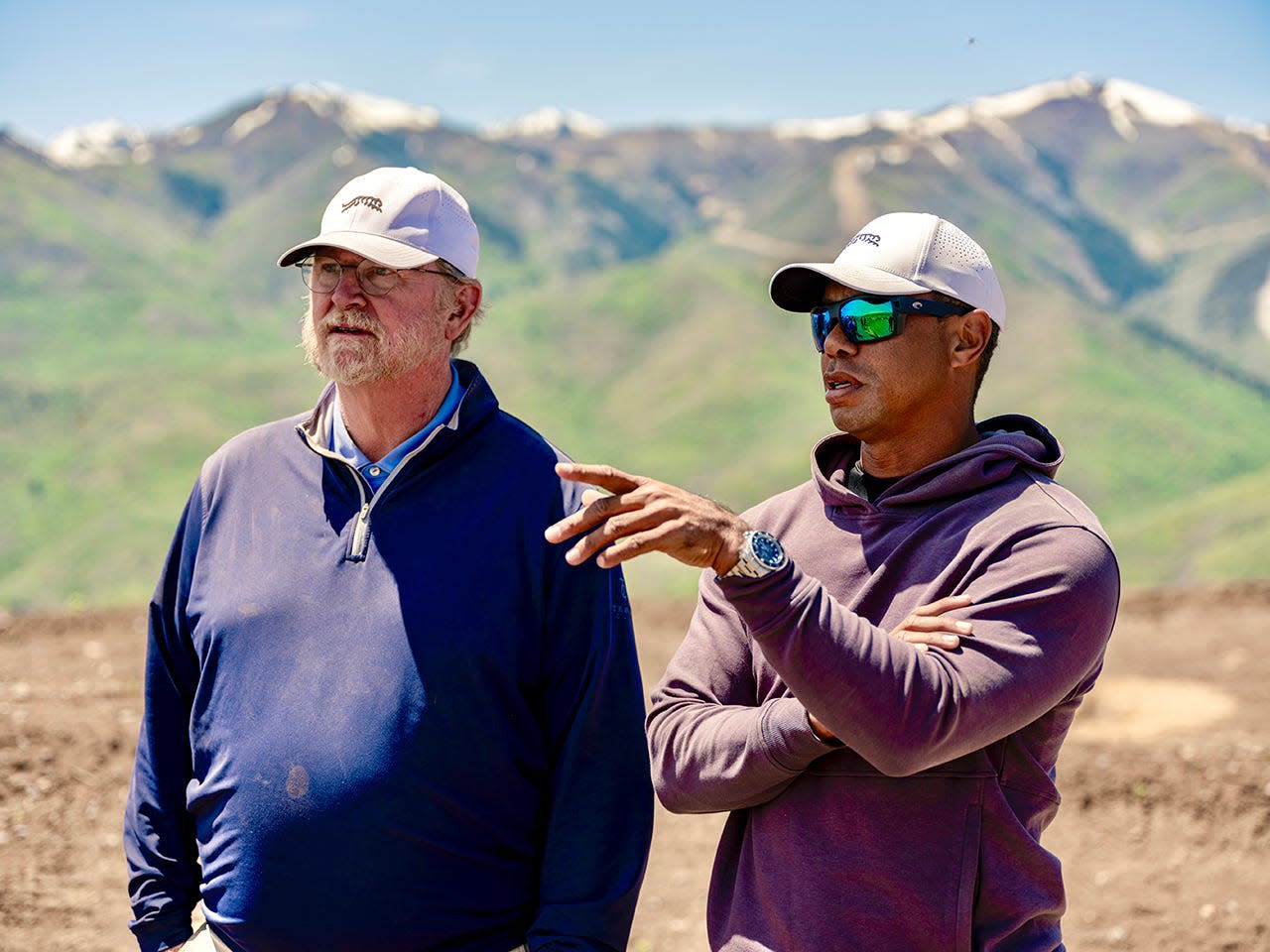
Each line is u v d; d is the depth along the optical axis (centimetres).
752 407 14650
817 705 199
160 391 15412
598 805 241
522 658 238
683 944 461
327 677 233
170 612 258
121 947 418
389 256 235
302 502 247
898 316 224
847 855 212
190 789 250
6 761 549
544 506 242
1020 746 217
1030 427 241
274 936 232
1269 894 491
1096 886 510
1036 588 209
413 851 230
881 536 227
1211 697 811
